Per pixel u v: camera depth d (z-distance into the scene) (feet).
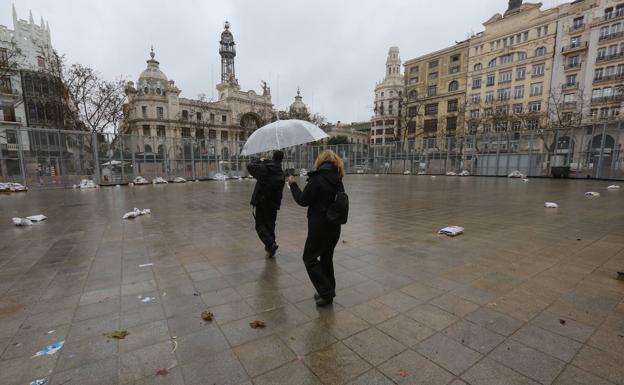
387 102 244.63
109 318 9.39
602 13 127.65
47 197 45.47
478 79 170.60
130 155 75.87
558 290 11.09
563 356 7.39
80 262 14.73
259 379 6.73
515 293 10.91
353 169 131.44
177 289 11.53
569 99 138.72
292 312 9.74
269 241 15.21
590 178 74.02
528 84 151.94
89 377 6.79
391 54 244.63
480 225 22.36
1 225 24.06
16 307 10.12
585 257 14.70
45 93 107.76
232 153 98.94
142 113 186.39
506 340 8.09
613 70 126.11
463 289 11.32
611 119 119.85
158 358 7.47
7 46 113.09
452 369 6.99
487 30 166.30
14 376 6.80
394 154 119.24
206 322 9.14
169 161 84.17
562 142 79.36
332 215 9.36
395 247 16.98
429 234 19.94
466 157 99.50
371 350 7.74
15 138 59.67
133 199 41.63
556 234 19.29
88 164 68.13
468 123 149.59
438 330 8.62
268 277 12.71
